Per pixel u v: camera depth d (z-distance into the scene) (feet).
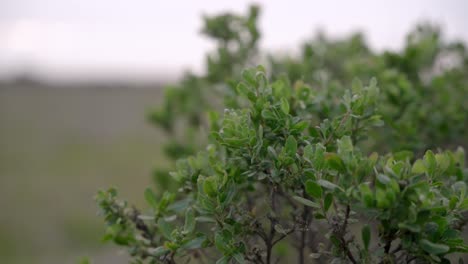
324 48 13.10
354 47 13.19
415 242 5.25
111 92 55.62
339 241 5.73
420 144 8.64
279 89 6.66
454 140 9.98
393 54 10.23
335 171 5.79
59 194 31.35
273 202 6.38
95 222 27.99
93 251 24.64
